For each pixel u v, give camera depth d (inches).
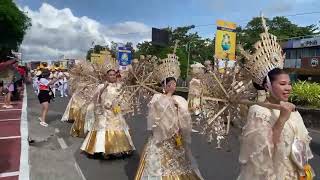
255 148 114.3
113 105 315.9
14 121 541.3
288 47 1754.4
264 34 121.5
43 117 502.9
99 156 323.6
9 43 1978.3
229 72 139.3
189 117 205.8
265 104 115.3
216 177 269.7
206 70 145.9
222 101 138.6
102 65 401.1
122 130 321.1
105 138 315.0
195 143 374.6
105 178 265.9
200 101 146.6
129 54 1107.9
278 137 112.0
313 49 1653.5
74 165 295.4
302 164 115.4
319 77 1577.3
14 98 884.0
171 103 205.9
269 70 118.3
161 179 201.8
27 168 282.8
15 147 360.5
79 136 416.8
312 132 493.4
